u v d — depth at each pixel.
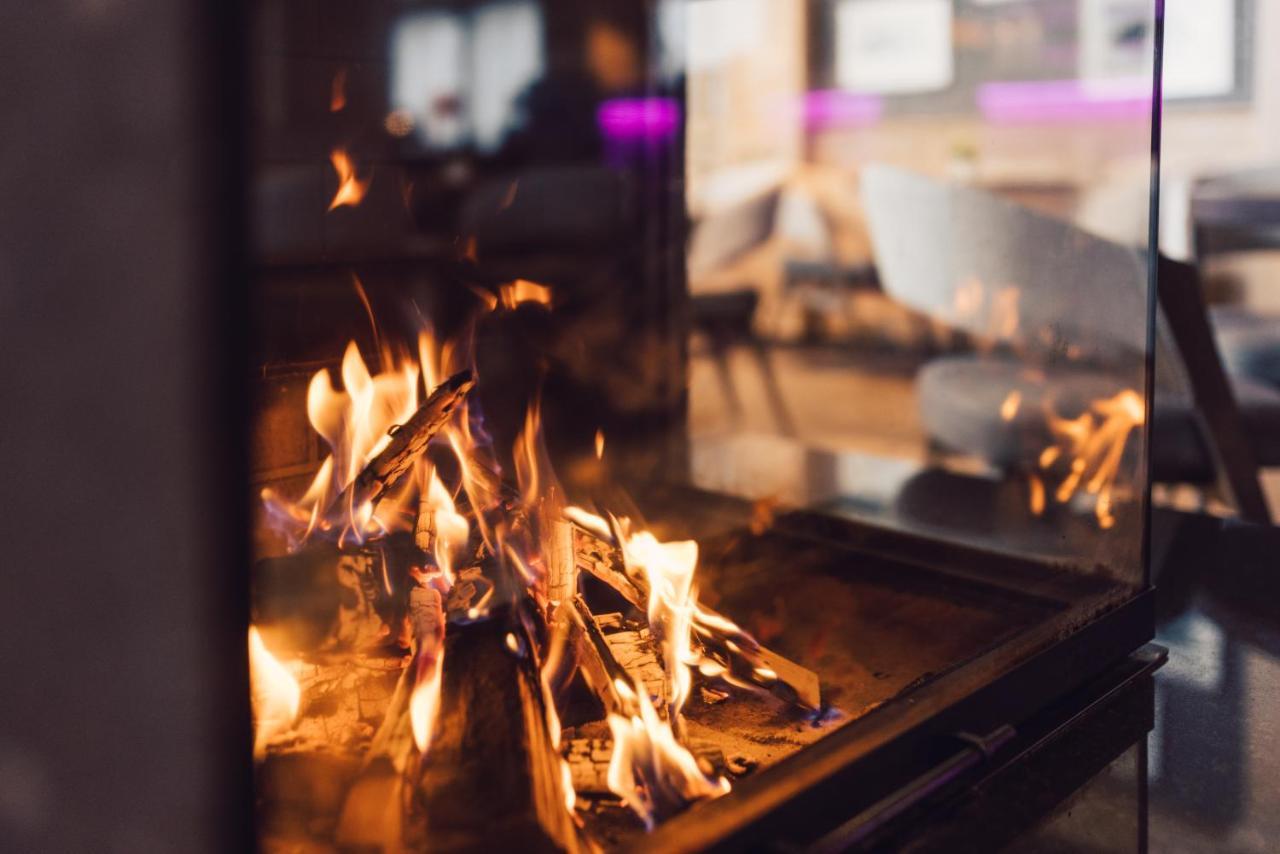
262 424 1.47
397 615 1.34
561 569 1.36
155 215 0.92
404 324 1.61
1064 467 1.79
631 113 1.90
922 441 3.10
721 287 3.09
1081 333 1.68
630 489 1.90
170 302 0.92
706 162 2.07
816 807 1.13
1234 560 1.76
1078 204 1.98
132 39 0.91
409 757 1.17
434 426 1.38
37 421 0.99
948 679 1.27
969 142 3.52
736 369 3.29
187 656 0.95
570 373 1.84
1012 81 3.36
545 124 1.77
